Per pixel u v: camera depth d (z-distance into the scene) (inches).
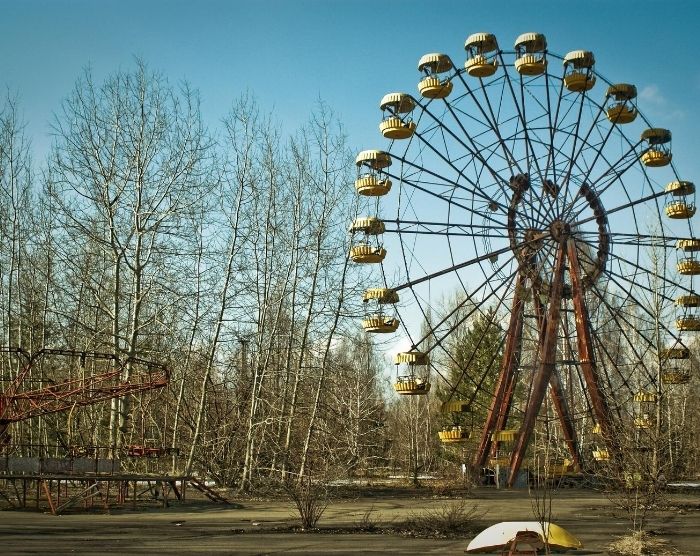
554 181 1635.1
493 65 1552.7
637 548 711.7
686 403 2079.2
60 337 1705.2
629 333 2105.1
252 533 833.5
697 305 1656.0
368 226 1569.9
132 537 792.9
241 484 1528.1
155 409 1731.1
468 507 1212.5
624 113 1624.0
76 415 1599.4
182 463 1686.8
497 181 1630.2
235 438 1665.8
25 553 661.9
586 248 1835.6
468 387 2615.7
